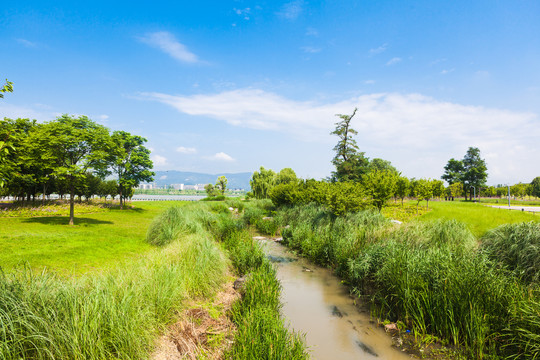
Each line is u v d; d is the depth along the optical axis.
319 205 23.25
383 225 13.72
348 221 15.82
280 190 32.72
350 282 9.70
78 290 5.27
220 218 19.06
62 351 4.02
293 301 8.21
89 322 4.48
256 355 4.50
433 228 11.02
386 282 7.91
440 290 6.38
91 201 43.19
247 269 10.20
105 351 4.29
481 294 5.96
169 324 5.77
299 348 4.84
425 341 5.87
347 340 6.02
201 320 6.23
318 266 12.09
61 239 13.38
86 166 20.06
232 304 7.27
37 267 8.64
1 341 3.71
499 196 100.12
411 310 6.54
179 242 10.88
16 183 24.66
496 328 5.44
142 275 6.61
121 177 36.66
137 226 20.97
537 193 81.88
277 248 15.56
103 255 10.78
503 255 8.55
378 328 6.59
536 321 4.89
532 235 8.28
